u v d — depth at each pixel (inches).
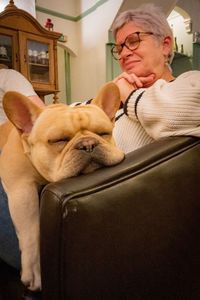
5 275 27.6
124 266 18.2
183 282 21.9
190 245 22.0
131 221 18.4
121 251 18.0
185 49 147.3
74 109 24.4
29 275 23.0
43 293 17.9
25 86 56.1
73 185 17.5
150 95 26.2
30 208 23.9
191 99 23.4
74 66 134.4
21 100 23.8
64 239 16.3
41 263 17.8
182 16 143.6
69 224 16.2
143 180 19.4
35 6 115.3
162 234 20.0
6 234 27.0
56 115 23.0
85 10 125.0
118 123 30.3
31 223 23.7
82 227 16.5
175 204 20.7
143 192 19.2
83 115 23.3
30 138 23.4
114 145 24.2
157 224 19.7
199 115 23.4
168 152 21.4
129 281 18.6
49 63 102.0
